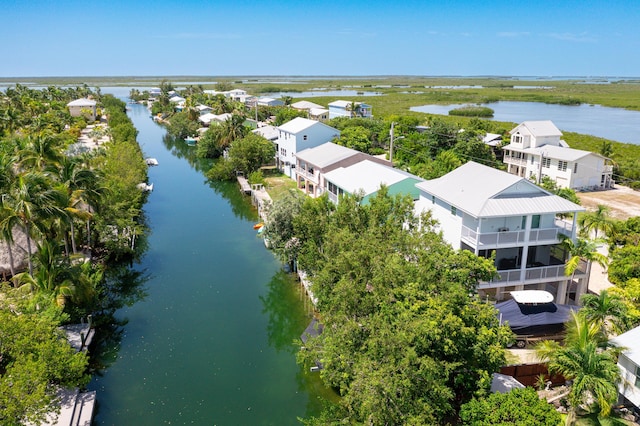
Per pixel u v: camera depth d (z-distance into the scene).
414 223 31.77
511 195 32.81
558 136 72.44
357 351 22.08
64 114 125.12
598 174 67.69
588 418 22.19
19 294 28.02
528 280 32.31
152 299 38.31
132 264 44.97
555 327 29.16
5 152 49.25
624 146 90.31
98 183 41.66
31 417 20.17
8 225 30.88
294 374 29.12
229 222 58.03
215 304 37.72
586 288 33.50
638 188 67.50
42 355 22.59
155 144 114.75
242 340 32.78
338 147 66.56
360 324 23.64
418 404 19.14
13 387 19.88
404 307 21.33
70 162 40.88
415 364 19.59
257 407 26.17
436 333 19.80
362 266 25.84
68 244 43.62
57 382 24.42
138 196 55.62
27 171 39.88
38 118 96.00
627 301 27.94
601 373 19.53
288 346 32.22
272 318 35.75
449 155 67.12
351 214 32.31
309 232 33.78
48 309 26.64
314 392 27.50
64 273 31.94
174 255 47.34
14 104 115.44
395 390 18.81
